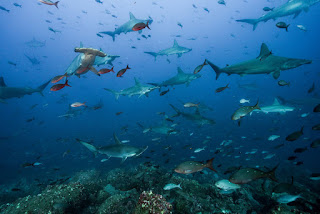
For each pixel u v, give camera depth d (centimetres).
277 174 1105
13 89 1300
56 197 596
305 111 2464
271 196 648
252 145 1795
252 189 750
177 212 541
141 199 383
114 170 1086
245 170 317
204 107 1429
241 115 420
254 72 657
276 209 471
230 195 694
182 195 595
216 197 666
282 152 1611
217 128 2380
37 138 2931
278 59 614
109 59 1102
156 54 1567
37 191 1009
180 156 1583
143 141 2078
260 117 2519
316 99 1614
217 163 1412
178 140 1936
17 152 2222
